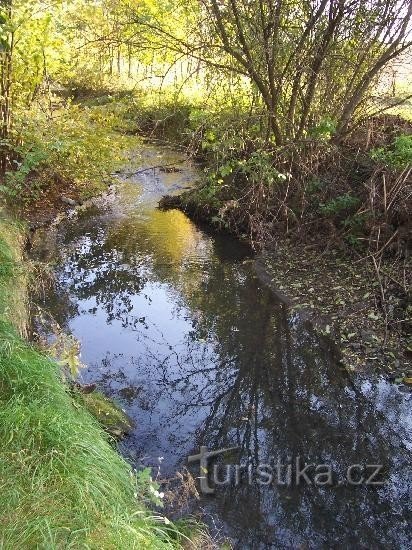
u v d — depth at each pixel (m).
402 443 4.21
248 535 3.37
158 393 4.81
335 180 7.62
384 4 6.95
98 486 2.64
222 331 5.94
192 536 3.18
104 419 4.20
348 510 3.61
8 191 7.98
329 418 4.53
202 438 4.25
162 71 8.56
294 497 3.70
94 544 2.33
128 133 10.12
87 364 5.18
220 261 7.79
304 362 5.30
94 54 8.79
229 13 7.00
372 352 5.20
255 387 4.99
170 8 7.13
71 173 9.75
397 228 6.59
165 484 3.69
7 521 2.36
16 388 3.15
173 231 8.95
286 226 7.99
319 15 6.86
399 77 8.10
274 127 7.87
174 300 6.66
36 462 2.66
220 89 8.66
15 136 8.50
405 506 3.66
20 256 6.59
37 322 5.71
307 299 6.32
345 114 7.81
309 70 7.43
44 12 7.75
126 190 10.89
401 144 6.98
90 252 8.04
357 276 6.42
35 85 8.84
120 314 6.27
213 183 8.23
